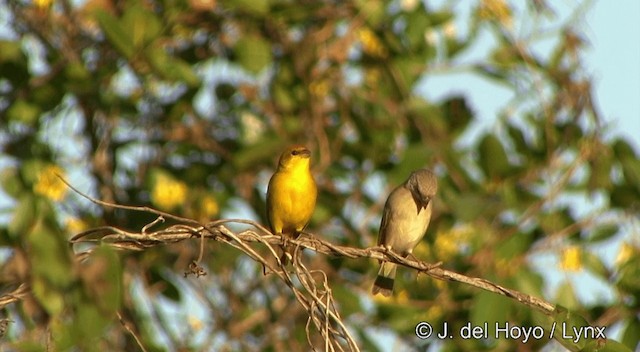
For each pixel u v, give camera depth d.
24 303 9.51
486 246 13.24
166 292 14.21
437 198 14.12
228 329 14.31
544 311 10.11
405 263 10.41
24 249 9.30
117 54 13.63
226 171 14.54
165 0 13.48
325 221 14.58
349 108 14.74
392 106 14.60
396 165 13.80
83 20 13.80
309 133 14.62
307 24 14.80
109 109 13.87
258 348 14.45
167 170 14.40
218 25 14.13
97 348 8.98
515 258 12.96
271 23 14.25
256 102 14.78
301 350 14.31
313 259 14.21
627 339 12.29
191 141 14.49
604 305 12.54
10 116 13.18
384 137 14.70
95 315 8.77
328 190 14.68
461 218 13.04
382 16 14.35
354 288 14.30
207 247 14.47
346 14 14.60
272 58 14.58
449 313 13.30
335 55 14.47
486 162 13.85
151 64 12.91
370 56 14.70
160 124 14.48
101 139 14.14
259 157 14.06
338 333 9.57
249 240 9.94
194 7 13.50
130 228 14.06
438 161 14.17
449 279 10.38
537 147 14.11
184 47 14.54
